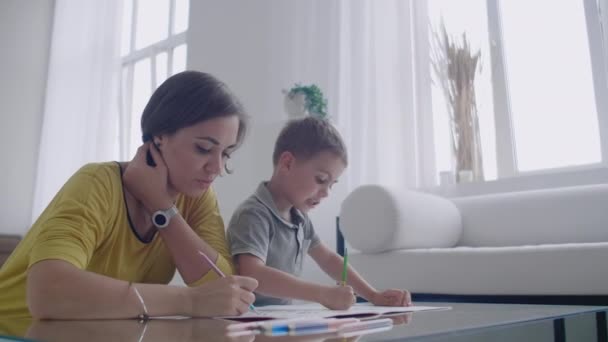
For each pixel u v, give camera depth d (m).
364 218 1.79
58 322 0.58
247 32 3.27
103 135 4.30
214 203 1.12
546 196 1.97
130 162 0.95
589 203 1.86
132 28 4.68
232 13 3.38
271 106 3.09
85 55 4.57
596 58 2.41
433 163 2.65
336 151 1.20
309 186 1.20
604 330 0.84
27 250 0.82
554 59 2.56
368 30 2.79
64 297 0.63
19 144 4.63
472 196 2.27
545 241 1.94
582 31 2.50
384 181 2.66
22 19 4.78
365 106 2.72
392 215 1.74
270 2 3.18
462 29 2.80
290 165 1.21
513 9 2.70
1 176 4.51
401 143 2.71
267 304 1.18
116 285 0.65
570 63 2.52
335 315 0.68
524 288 1.49
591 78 2.46
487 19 2.73
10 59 4.68
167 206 0.93
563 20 2.56
